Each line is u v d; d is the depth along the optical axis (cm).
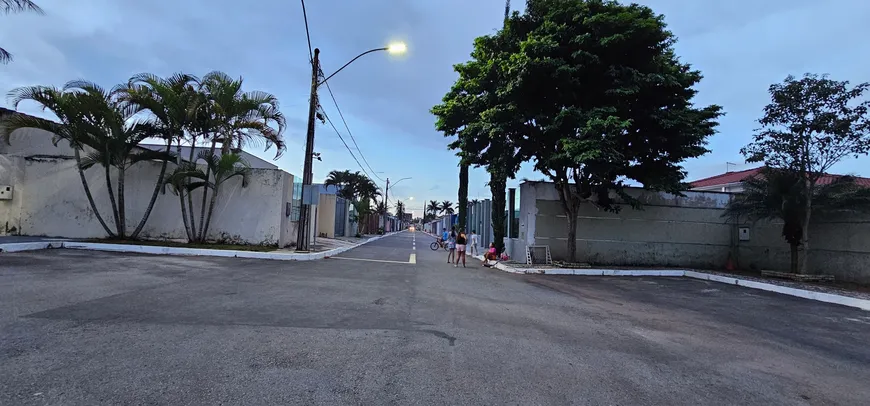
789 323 757
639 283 1243
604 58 1301
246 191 1686
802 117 1295
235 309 629
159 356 414
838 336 673
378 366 421
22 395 316
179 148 1583
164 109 1443
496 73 1401
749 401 387
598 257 1725
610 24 1237
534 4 1358
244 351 443
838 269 1403
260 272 1044
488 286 1041
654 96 1349
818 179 1477
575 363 466
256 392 345
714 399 387
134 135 1438
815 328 725
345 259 1564
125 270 936
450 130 1636
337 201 3341
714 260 1789
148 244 1418
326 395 347
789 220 1416
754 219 1545
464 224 2359
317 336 512
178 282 833
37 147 1853
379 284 964
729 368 482
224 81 1506
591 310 789
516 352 494
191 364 398
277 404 326
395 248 2491
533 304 820
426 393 362
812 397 406
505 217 2002
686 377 442
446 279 1138
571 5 1297
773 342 614
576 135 1272
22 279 759
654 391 397
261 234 1686
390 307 709
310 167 1669
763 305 939
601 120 1170
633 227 1750
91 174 1595
